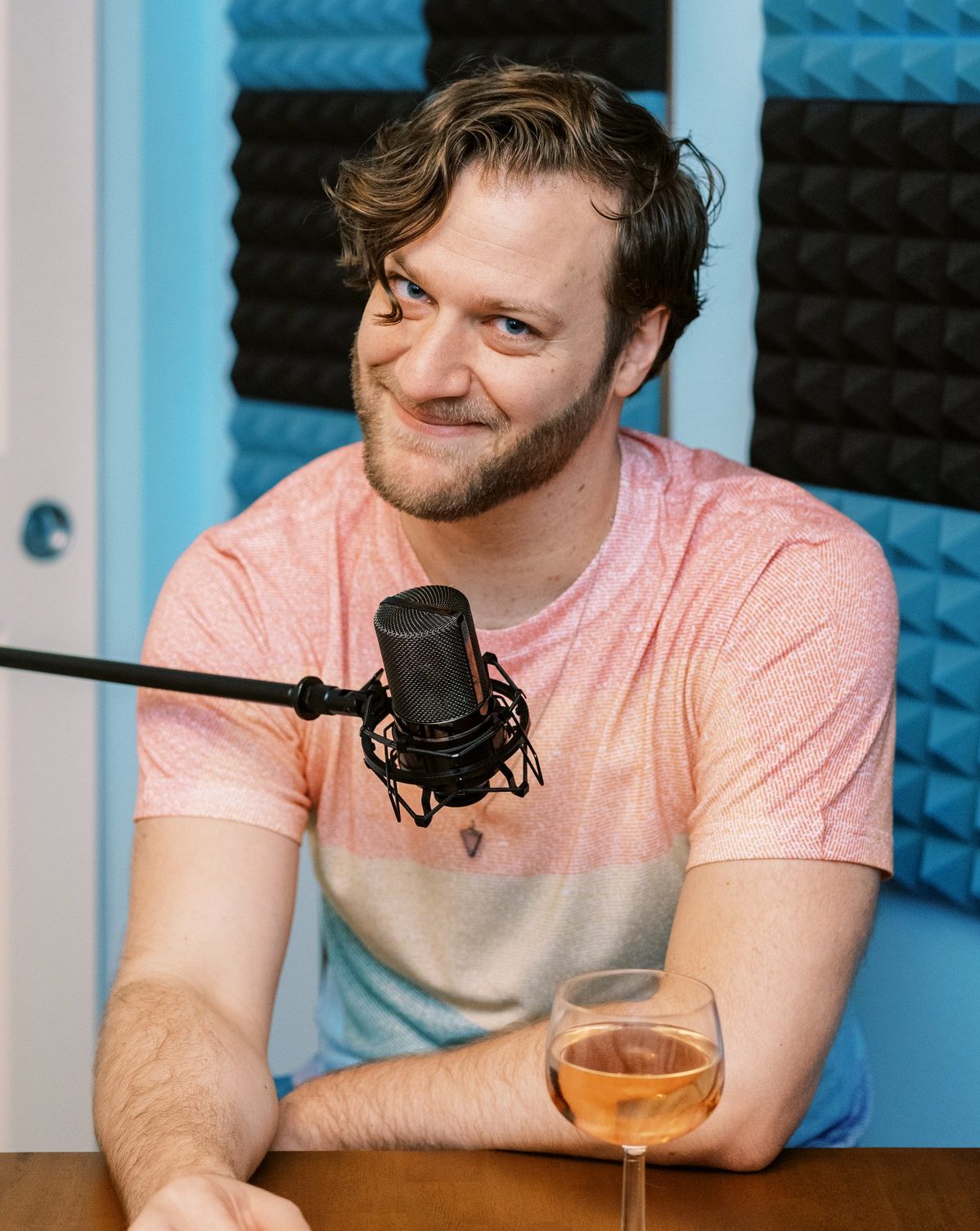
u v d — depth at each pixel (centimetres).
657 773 147
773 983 127
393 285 135
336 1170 118
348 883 156
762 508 150
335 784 154
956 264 191
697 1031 97
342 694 117
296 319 251
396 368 136
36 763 245
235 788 149
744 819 134
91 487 247
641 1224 99
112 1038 129
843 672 138
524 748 114
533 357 134
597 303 137
